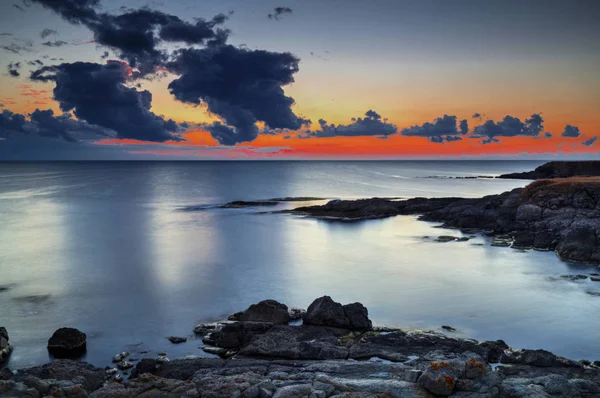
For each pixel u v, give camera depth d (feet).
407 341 64.59
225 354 65.16
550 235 142.51
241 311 81.82
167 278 105.40
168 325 76.95
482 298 90.43
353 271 112.06
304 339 66.59
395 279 104.73
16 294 93.61
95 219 200.75
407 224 189.47
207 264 118.83
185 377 53.01
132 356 65.05
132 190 359.87
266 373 50.93
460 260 123.85
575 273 109.40
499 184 440.45
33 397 41.83
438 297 91.25
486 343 63.57
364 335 68.28
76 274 108.58
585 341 69.87
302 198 295.69
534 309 83.71
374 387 41.78
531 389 41.39
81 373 54.19
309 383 43.80
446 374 40.47
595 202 155.74
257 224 188.85
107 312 83.20
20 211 227.20
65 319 79.82
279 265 118.01
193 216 211.61
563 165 473.26
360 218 206.18
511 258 125.80
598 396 42.22
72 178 527.81
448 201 232.32
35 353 66.39
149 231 170.19
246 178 541.34
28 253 131.03
